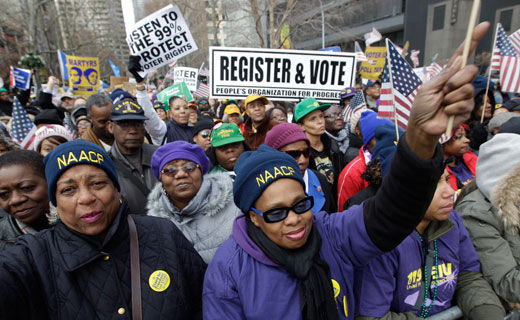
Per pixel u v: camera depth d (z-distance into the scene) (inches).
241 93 159.6
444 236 64.6
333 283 49.4
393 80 87.2
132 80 440.8
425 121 34.3
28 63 546.3
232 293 48.9
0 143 88.0
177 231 60.8
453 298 70.1
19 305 43.4
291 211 46.8
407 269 61.0
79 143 50.3
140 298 49.8
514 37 237.6
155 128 155.6
